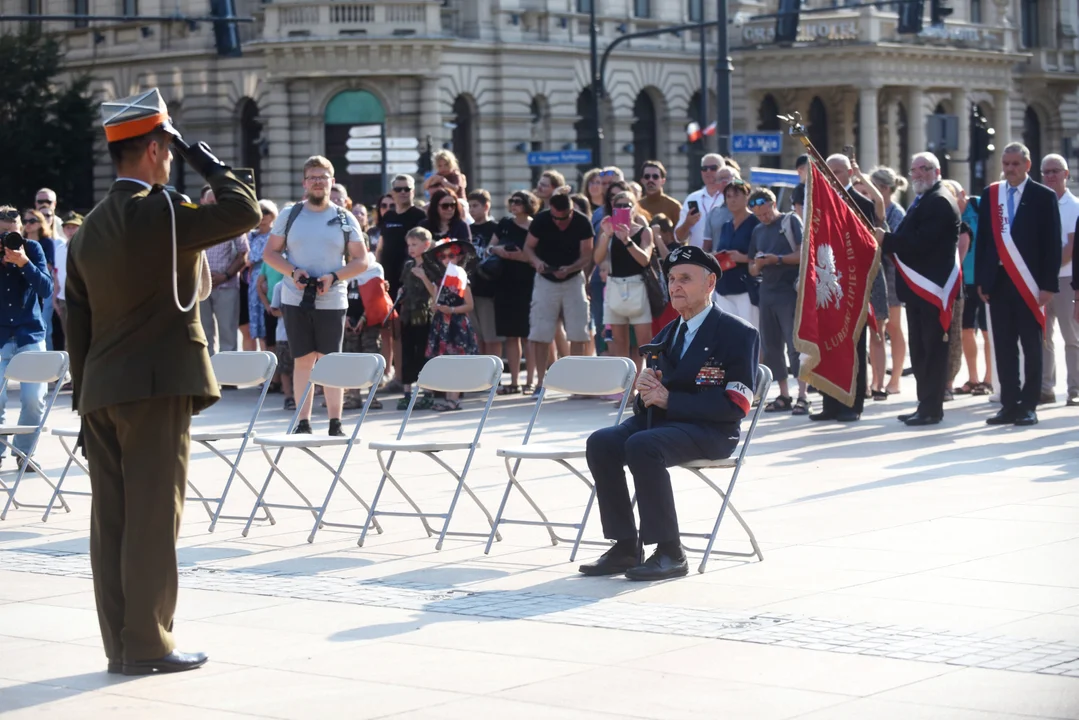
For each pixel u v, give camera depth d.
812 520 10.80
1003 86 59.53
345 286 15.31
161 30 48.28
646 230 16.81
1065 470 12.65
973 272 17.91
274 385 20.55
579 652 7.58
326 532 11.09
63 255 20.72
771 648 7.54
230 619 8.50
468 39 47.06
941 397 15.60
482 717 6.59
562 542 10.46
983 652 7.36
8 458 14.94
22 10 51.69
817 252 14.84
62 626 8.52
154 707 6.93
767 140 29.31
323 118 45.69
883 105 57.12
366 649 7.77
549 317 18.36
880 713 6.47
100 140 49.44
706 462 9.34
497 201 48.19
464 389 10.90
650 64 52.94
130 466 7.44
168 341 7.45
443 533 10.34
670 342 9.55
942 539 10.05
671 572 9.16
